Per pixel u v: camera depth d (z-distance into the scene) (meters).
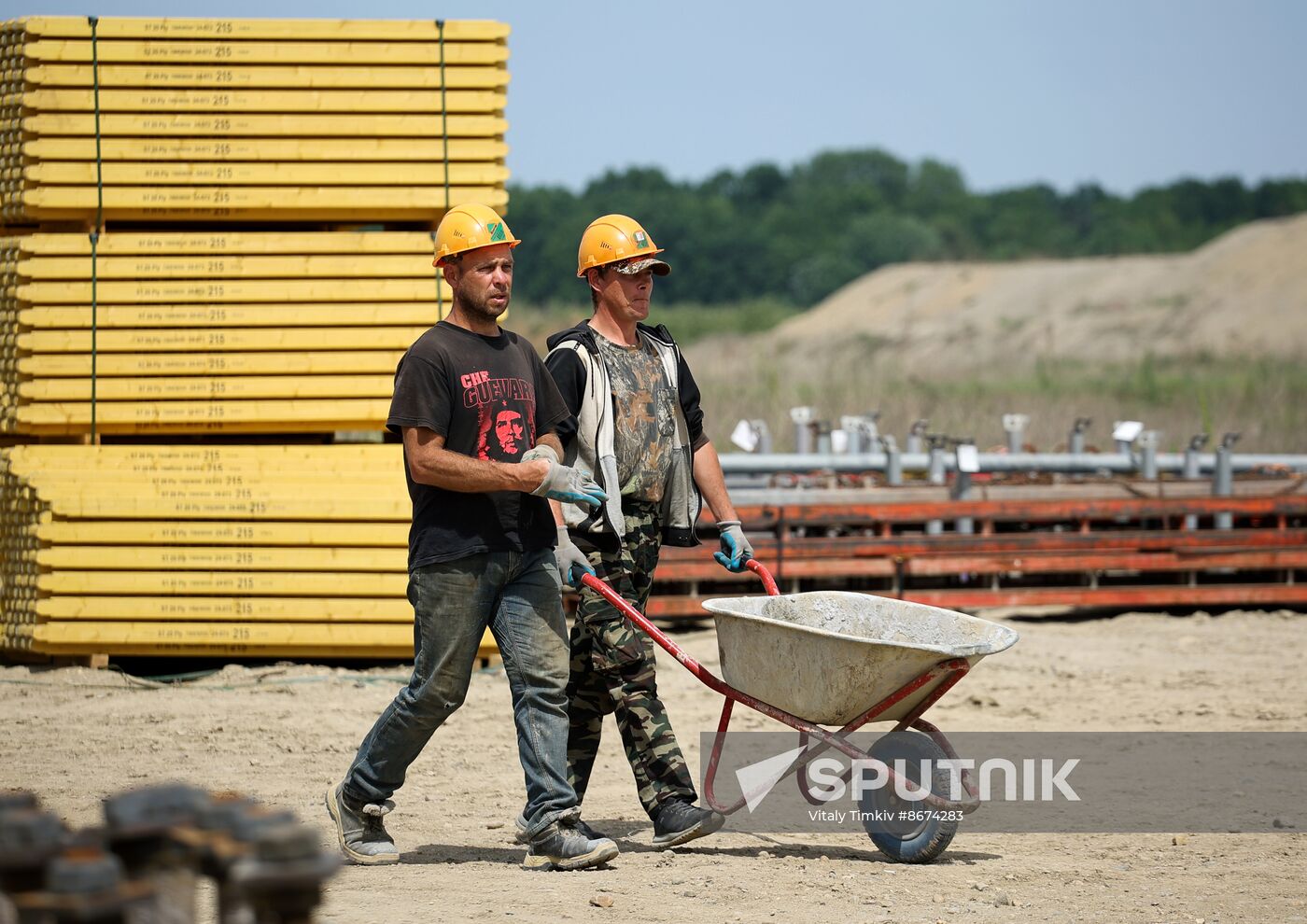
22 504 18.16
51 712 16.39
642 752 11.35
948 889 10.19
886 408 46.12
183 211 18.34
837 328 133.75
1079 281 128.62
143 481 18.16
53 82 18.14
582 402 11.34
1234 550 23.36
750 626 10.67
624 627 11.35
